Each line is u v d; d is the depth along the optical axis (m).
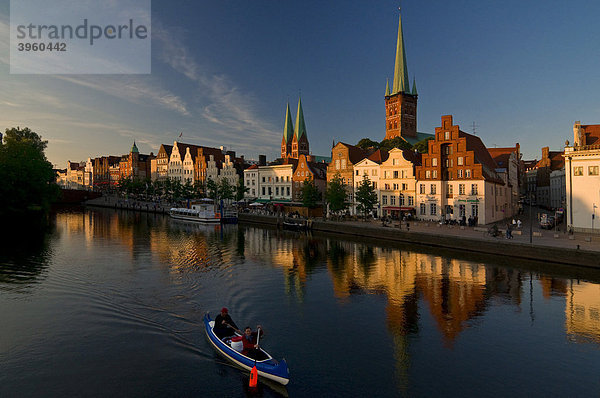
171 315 25.36
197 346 20.69
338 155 90.88
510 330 23.23
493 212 72.38
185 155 156.75
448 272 37.78
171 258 44.91
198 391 16.48
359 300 29.12
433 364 18.97
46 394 16.14
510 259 42.81
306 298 29.58
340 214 85.25
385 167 81.25
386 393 16.31
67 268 38.72
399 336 22.39
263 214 90.56
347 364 18.92
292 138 192.12
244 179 119.12
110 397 15.98
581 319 24.91
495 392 16.45
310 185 85.25
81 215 107.38
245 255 47.53
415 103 168.75
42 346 20.58
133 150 190.38
